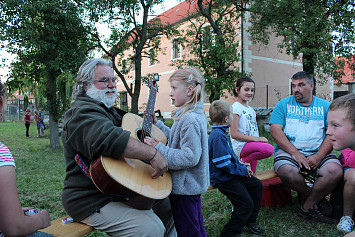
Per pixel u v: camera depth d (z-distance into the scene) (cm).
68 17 760
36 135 1427
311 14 1016
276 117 344
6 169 119
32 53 832
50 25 753
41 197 401
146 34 1185
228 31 1202
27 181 488
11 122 2527
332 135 132
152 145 186
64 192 181
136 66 1138
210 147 254
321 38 989
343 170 294
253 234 277
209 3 1146
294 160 319
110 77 197
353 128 126
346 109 126
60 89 920
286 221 308
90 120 166
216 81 1013
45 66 852
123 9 954
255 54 1593
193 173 198
